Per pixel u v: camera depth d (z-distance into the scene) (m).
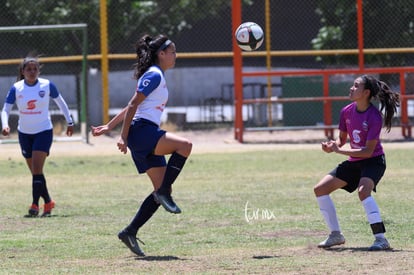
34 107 29.34
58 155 50.94
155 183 21.09
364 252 21.05
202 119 80.31
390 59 67.25
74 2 67.69
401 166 42.34
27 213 29.55
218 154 50.69
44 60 58.91
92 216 28.53
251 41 25.89
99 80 67.44
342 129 22.30
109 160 48.12
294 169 42.44
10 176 41.34
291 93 63.12
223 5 71.50
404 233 24.08
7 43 69.94
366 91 21.41
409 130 58.25
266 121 66.81
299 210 29.09
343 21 68.19
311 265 19.33
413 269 18.66
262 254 21.11
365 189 21.39
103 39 59.84
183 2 69.62
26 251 22.12
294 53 60.19
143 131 20.64
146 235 24.52
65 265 20.05
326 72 56.31
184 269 19.23
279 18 82.44
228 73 91.88
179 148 20.62
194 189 35.41
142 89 20.47
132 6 68.94
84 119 57.75
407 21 65.75
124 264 20.03
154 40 21.22
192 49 85.19
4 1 66.31
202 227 25.88
